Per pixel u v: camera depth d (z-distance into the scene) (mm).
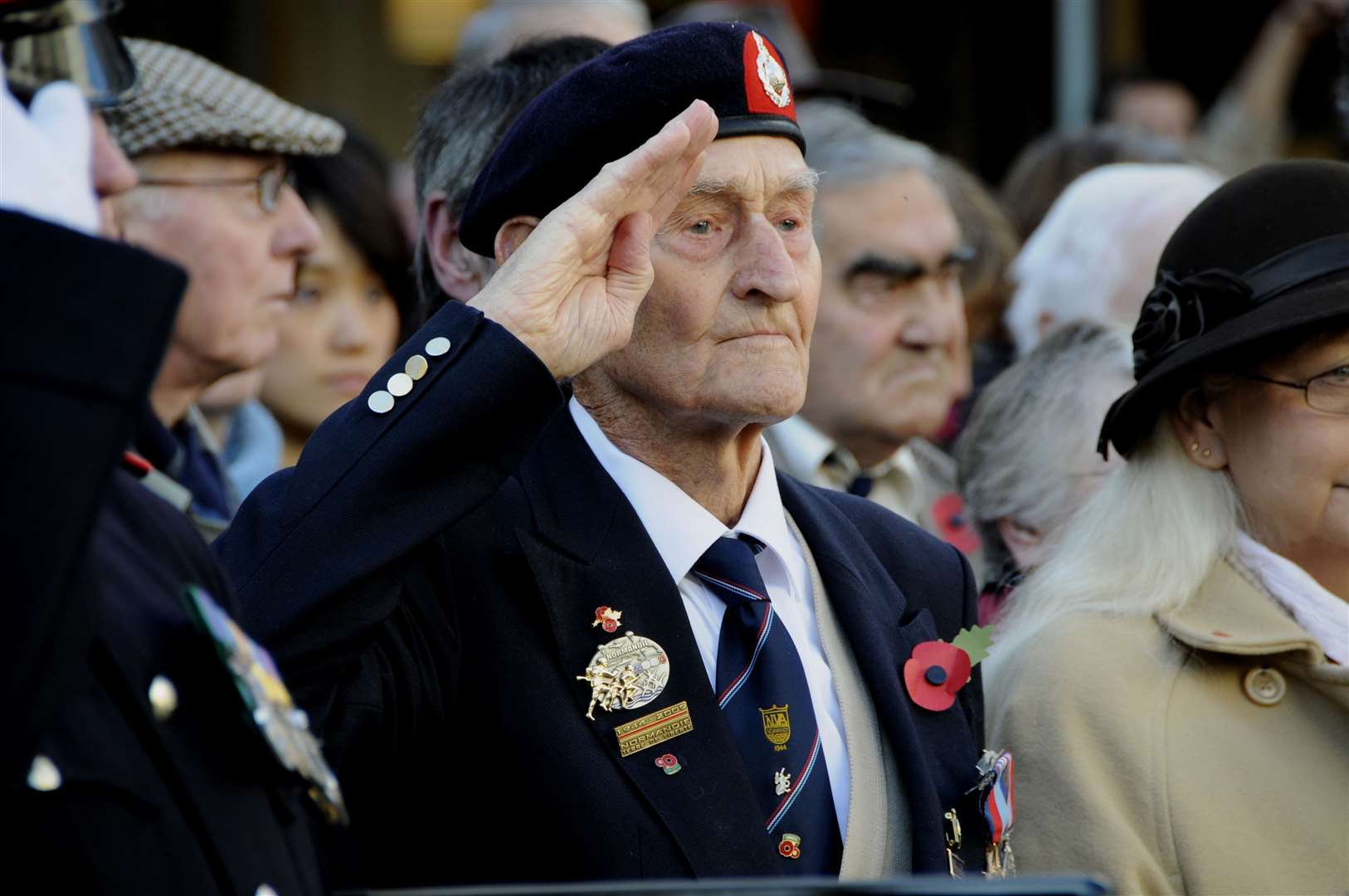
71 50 6727
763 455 9273
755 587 8734
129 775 5547
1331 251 10430
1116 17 32625
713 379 8523
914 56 32500
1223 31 32938
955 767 8992
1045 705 10289
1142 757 10055
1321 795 10031
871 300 14523
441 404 7781
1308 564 10875
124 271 5477
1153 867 9812
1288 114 27422
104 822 5457
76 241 5453
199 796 5770
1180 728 10180
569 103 8812
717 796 8117
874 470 14914
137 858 5512
